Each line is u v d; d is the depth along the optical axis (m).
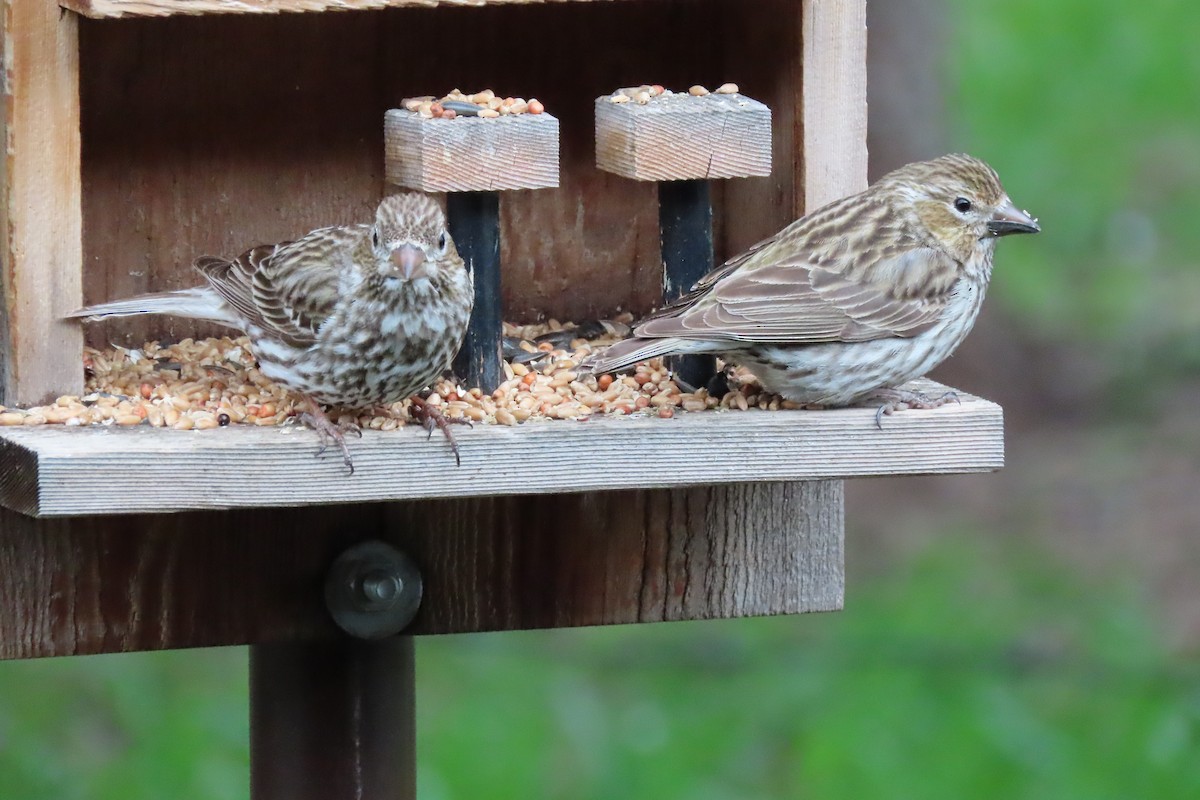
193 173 11.45
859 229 10.55
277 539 10.57
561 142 11.93
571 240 12.02
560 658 17.11
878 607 18.78
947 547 20.22
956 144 22.77
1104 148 27.14
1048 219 26.11
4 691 15.82
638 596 11.06
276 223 11.62
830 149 10.91
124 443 8.74
